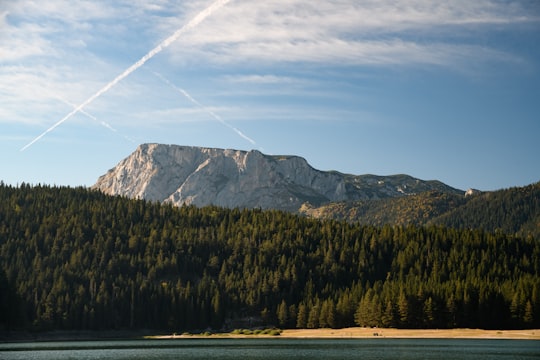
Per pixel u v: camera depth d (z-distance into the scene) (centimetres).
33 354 17338
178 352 17838
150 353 17562
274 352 17488
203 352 17775
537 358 14950
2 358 16062
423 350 17550
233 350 18438
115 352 17975
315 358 15550
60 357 16362
